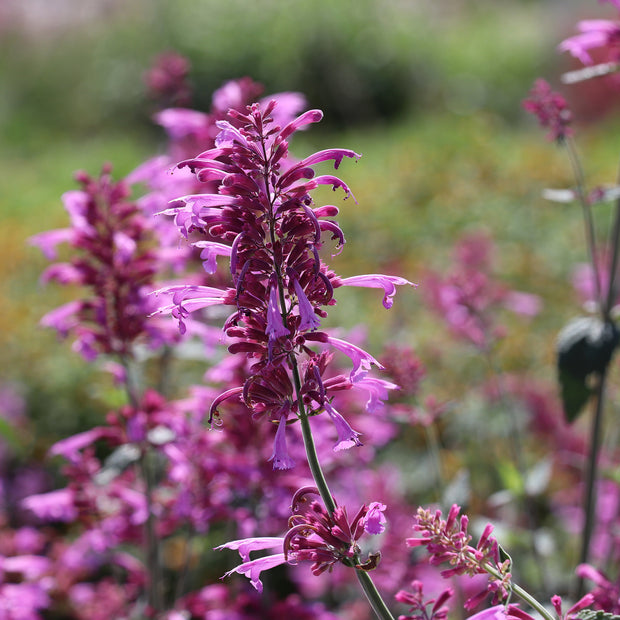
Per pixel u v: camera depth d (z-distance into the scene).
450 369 8.16
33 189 18.11
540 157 15.74
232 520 4.56
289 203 2.29
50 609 5.63
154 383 7.36
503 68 25.16
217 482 4.32
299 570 5.45
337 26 24.33
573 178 14.46
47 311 10.24
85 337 4.35
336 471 5.04
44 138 23.64
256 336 2.41
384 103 24.00
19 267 12.20
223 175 2.33
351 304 9.58
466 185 14.59
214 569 6.06
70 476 4.57
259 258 2.34
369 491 4.90
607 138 17.88
